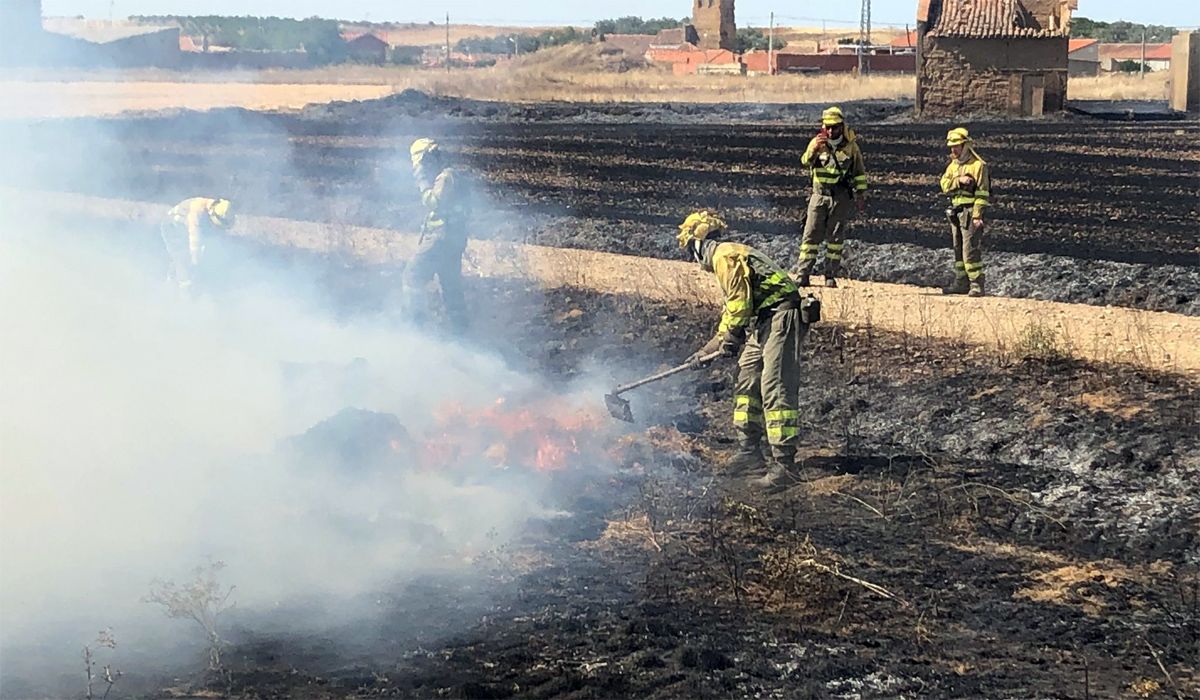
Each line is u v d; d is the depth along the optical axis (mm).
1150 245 18500
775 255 18906
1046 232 19844
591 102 57219
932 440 11453
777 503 9930
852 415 12086
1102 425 11062
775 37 167000
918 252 18109
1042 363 12523
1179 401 11383
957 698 6977
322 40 124688
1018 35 47750
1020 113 48250
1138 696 6988
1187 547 9086
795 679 7172
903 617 7992
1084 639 7691
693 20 118438
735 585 8289
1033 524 9539
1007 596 8320
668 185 26516
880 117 49344
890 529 9461
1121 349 12883
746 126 44469
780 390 10094
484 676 7168
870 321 14398
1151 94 63625
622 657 7402
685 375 13250
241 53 98000
